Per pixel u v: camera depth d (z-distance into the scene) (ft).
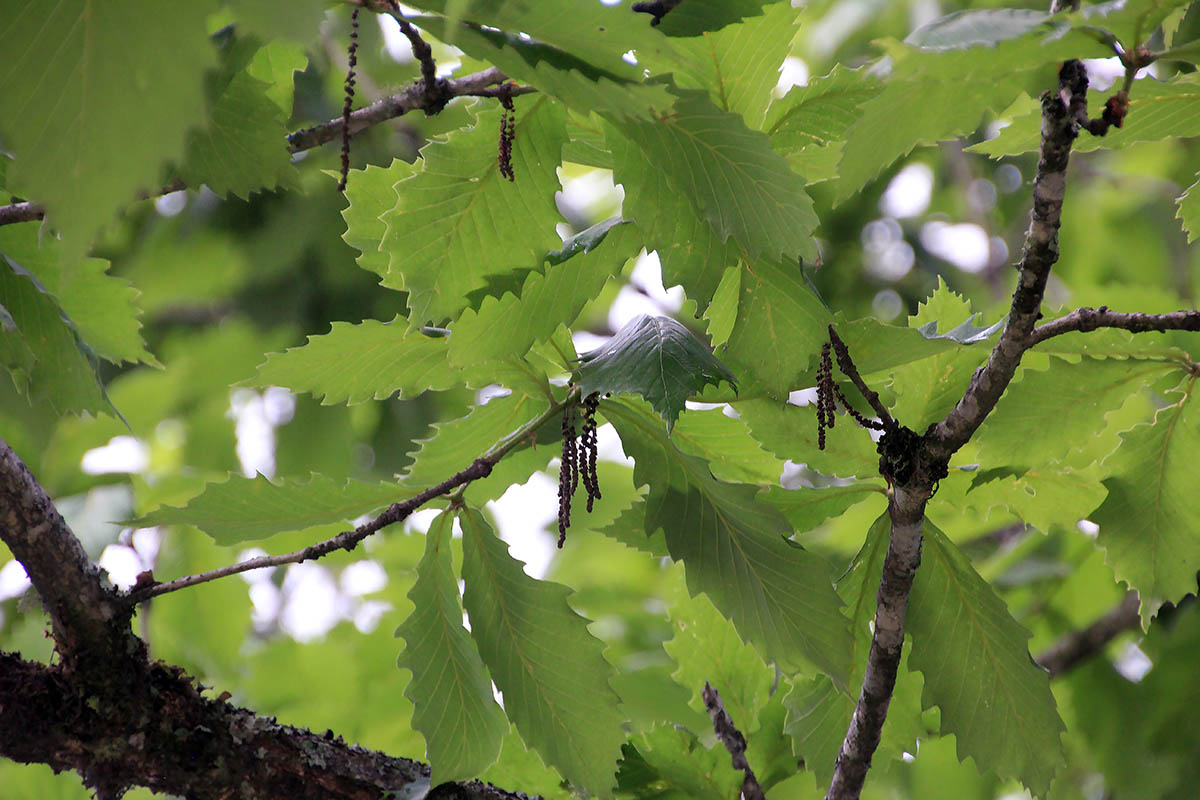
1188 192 7.45
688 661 7.88
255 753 7.48
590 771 7.47
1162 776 8.79
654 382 7.18
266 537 7.43
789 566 7.35
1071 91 6.94
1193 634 8.80
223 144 7.27
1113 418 8.41
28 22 6.62
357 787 7.52
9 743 7.37
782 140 7.34
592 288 7.32
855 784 7.43
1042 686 7.44
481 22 6.87
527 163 7.21
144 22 6.62
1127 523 7.45
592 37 6.85
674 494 7.37
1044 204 7.03
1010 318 7.13
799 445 7.47
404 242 7.21
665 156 7.12
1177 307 8.30
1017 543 8.93
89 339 7.77
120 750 7.41
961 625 7.45
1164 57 6.87
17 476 7.35
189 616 9.33
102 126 6.64
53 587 7.37
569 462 7.29
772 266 7.25
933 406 7.43
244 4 6.62
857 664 7.56
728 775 7.72
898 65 6.83
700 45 7.22
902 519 7.29
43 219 7.31
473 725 7.47
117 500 9.12
